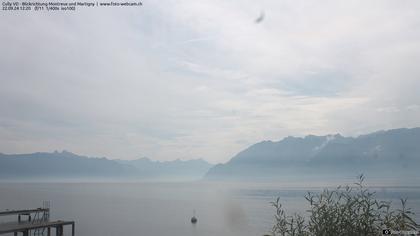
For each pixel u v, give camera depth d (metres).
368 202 7.74
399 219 7.68
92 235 90.81
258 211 154.38
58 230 50.84
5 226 44.41
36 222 50.59
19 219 53.81
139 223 121.81
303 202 175.25
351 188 8.09
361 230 7.58
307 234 8.07
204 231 104.31
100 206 193.00
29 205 161.25
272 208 167.00
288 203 167.50
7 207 141.25
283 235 8.23
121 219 131.88
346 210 7.78
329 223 7.73
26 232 44.16
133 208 188.50
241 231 97.44
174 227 114.00
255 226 106.50
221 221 129.50
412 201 122.00
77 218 128.50
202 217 146.12
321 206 7.98
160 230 106.50
